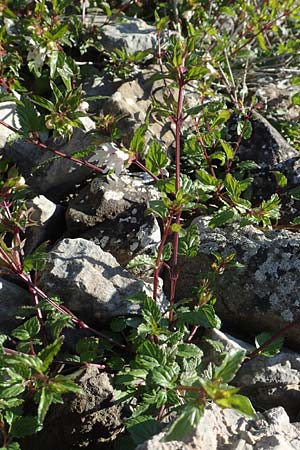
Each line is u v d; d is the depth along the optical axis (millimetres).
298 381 3410
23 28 4406
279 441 2781
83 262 3480
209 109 4148
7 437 2836
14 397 2879
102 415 3121
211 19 4992
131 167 4184
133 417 2957
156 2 5465
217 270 3449
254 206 4164
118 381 3016
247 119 4184
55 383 2648
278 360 3418
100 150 3406
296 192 3977
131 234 3760
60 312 3283
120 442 3070
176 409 2920
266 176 4195
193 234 3473
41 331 3340
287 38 5812
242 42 5102
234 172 4246
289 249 3582
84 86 4578
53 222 3953
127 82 4566
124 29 4941
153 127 4320
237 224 3746
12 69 4254
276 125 4859
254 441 2832
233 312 3604
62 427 3092
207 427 2771
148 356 2961
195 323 3217
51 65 4020
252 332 3648
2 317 3494
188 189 3328
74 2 5148
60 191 4180
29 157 4199
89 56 4922
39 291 3230
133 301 3152
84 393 3104
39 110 4531
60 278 3432
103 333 3441
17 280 3648
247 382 3381
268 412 3035
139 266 3662
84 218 3824
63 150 4125
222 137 4355
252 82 5352
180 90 3301
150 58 4820
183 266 3693
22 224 3209
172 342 3105
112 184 3910
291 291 3518
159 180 3406
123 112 4340
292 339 3527
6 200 3457
